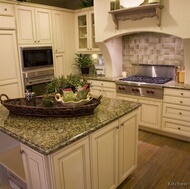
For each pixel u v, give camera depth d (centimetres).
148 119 340
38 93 407
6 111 200
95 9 367
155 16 301
